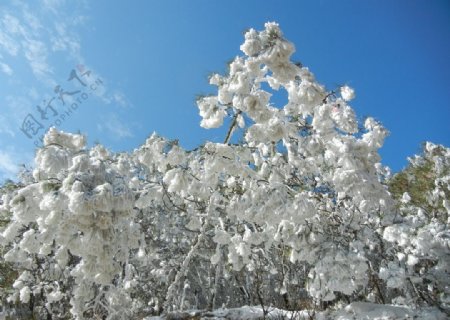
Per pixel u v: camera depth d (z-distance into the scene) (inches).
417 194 397.7
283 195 218.4
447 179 371.6
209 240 372.8
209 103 227.5
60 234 177.6
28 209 179.8
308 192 268.4
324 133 226.5
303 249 249.0
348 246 256.5
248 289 396.5
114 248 179.2
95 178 168.4
